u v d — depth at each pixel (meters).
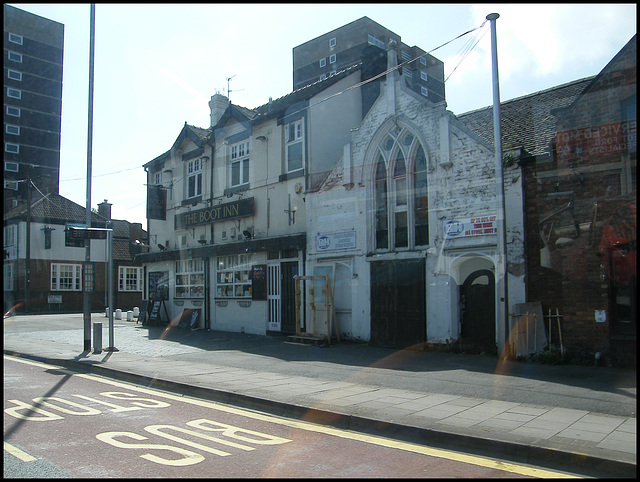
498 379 8.82
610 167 9.98
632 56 9.84
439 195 12.64
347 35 37.22
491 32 11.17
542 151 11.03
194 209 21.02
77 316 28.62
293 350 13.25
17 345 15.16
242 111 19.06
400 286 13.16
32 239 33.19
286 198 16.80
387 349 12.98
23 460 5.00
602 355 9.74
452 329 12.10
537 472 4.77
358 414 6.57
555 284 10.65
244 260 18.08
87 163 13.86
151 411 7.29
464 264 12.27
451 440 5.64
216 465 4.91
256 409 7.52
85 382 9.77
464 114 15.66
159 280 22.66
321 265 15.16
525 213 11.12
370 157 14.28
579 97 10.48
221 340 15.73
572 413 6.55
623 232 9.71
